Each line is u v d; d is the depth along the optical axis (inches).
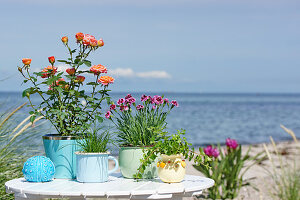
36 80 115.4
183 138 111.4
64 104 120.2
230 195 205.9
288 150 373.7
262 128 987.3
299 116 1533.0
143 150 111.7
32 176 108.3
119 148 116.8
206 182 110.5
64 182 109.5
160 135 116.3
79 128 116.5
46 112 116.0
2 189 136.9
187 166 262.7
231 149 208.4
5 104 153.1
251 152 388.8
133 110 120.3
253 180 240.5
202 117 1374.3
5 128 149.7
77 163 110.3
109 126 115.4
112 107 117.7
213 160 206.1
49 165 110.7
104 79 115.9
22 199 102.7
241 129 951.0
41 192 96.7
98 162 108.9
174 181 108.2
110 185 104.8
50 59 116.6
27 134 154.1
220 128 965.2
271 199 202.5
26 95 116.2
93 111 119.3
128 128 118.6
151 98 119.0
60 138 114.2
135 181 111.3
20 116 154.2
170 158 108.6
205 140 705.0
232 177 205.9
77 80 118.0
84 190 97.4
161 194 98.6
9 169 141.9
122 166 115.7
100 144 111.7
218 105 2768.2
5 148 144.7
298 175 193.5
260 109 2180.1
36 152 153.3
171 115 1464.1
